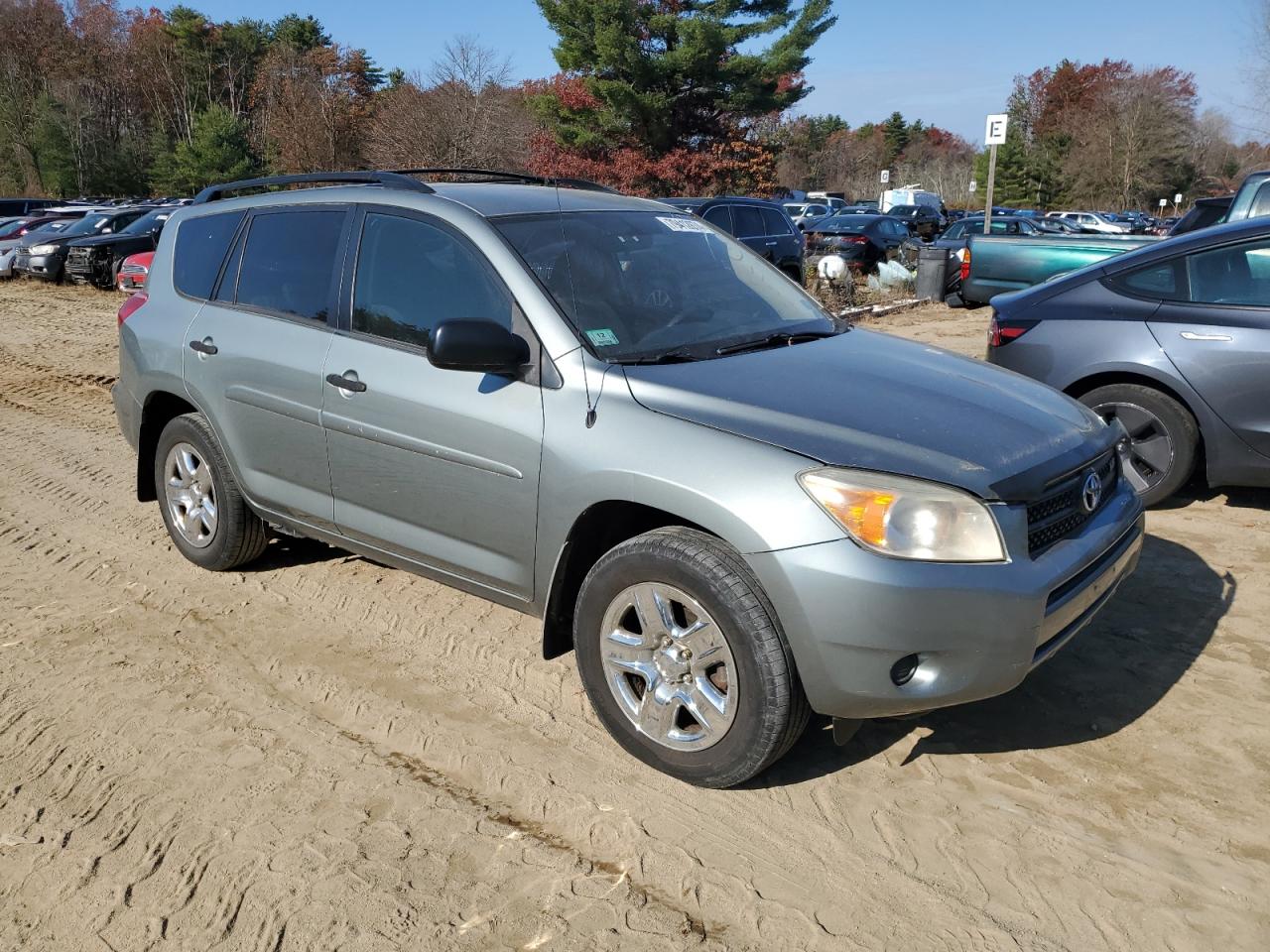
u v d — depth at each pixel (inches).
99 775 127.6
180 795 123.5
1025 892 106.7
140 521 224.4
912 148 3671.3
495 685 150.2
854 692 111.3
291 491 168.9
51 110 2447.1
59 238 772.0
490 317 139.6
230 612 175.6
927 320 546.0
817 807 120.6
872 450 113.8
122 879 109.4
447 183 163.2
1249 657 153.9
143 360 191.6
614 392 127.1
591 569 128.6
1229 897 105.4
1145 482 216.1
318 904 105.3
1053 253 474.6
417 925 102.4
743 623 113.6
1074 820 117.8
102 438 306.5
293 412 162.6
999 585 110.0
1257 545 197.3
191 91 2883.9
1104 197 2728.8
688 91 1327.5
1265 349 197.3
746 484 113.5
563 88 1359.5
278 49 2196.1
